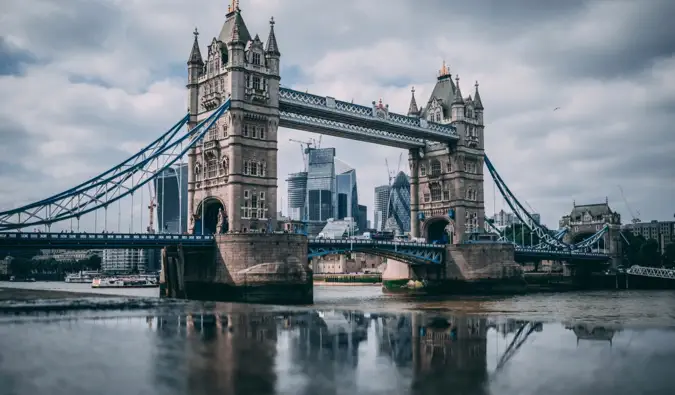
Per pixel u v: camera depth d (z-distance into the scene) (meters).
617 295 130.75
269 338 42.22
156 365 32.59
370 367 32.41
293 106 111.06
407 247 132.62
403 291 151.12
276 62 108.31
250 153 103.56
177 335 43.47
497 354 36.59
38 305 69.94
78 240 87.12
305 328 48.16
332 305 93.56
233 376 30.20
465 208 144.62
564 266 194.25
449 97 150.25
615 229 197.88
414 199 152.12
